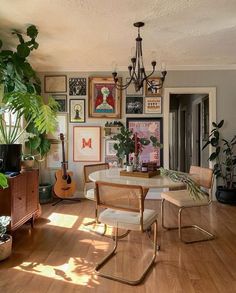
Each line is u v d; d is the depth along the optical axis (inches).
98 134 184.7
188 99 283.0
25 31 119.0
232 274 88.7
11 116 141.7
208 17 105.6
